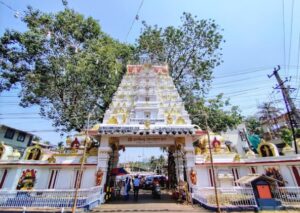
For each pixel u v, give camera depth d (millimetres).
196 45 26562
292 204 11656
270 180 12141
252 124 46625
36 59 20375
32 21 20547
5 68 20344
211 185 15984
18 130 36750
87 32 24047
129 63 23562
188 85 27031
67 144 19016
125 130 15234
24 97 21781
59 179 16297
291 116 23234
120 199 16469
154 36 27688
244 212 10969
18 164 16250
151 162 73500
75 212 10664
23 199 11633
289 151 15523
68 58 21031
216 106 25406
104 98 22547
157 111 18016
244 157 17844
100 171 15094
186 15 26781
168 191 22562
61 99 22375
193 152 15953
